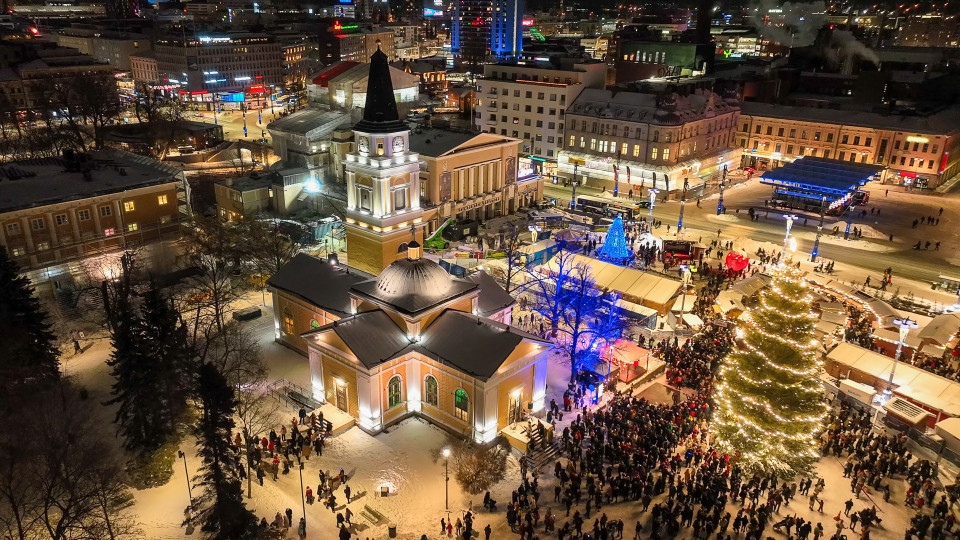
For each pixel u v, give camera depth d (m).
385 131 63.28
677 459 45.19
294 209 99.56
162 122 136.62
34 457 39.94
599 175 125.81
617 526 39.16
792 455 44.81
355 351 48.47
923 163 124.38
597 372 57.12
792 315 43.41
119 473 44.56
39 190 70.62
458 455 47.53
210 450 37.41
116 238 74.62
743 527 40.56
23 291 52.38
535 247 84.81
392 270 53.41
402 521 41.34
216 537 36.84
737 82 151.50
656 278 71.38
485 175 103.12
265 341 63.81
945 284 81.44
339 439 49.41
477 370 47.09
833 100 154.62
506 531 40.38
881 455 46.56
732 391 46.72
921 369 55.59
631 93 123.62
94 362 58.84
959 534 40.06
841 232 101.38
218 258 73.06
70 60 173.38
